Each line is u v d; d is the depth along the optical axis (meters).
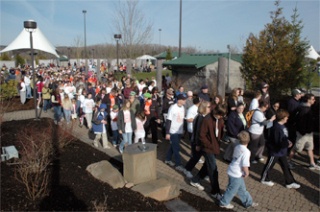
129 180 5.68
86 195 5.01
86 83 16.84
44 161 6.35
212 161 5.55
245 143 5.00
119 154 8.00
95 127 8.55
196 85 20.05
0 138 7.68
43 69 32.25
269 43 12.51
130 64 21.39
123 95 12.44
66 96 11.78
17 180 5.32
